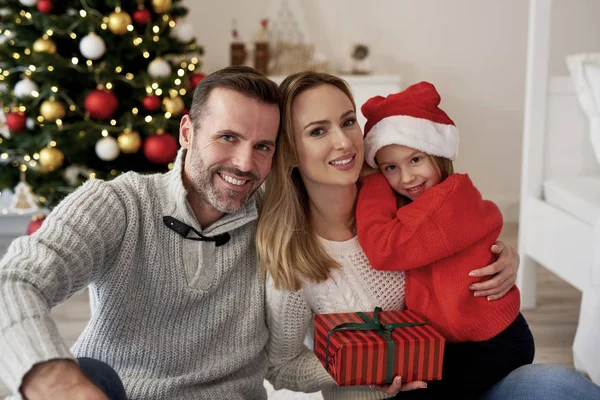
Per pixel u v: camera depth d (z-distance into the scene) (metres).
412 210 1.43
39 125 3.04
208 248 1.30
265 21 3.97
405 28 4.22
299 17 4.11
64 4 3.05
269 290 1.37
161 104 3.10
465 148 4.38
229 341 1.33
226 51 4.12
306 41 4.14
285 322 1.39
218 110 1.23
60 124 2.94
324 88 1.37
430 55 4.27
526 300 2.93
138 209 1.26
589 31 4.26
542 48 2.84
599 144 2.53
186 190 1.26
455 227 1.40
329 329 1.29
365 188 1.51
